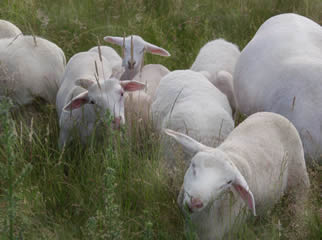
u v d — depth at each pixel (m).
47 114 7.50
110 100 6.43
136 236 5.28
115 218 4.55
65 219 5.52
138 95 7.45
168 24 10.86
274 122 5.91
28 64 7.38
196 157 4.82
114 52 9.16
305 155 6.26
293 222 5.48
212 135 6.14
